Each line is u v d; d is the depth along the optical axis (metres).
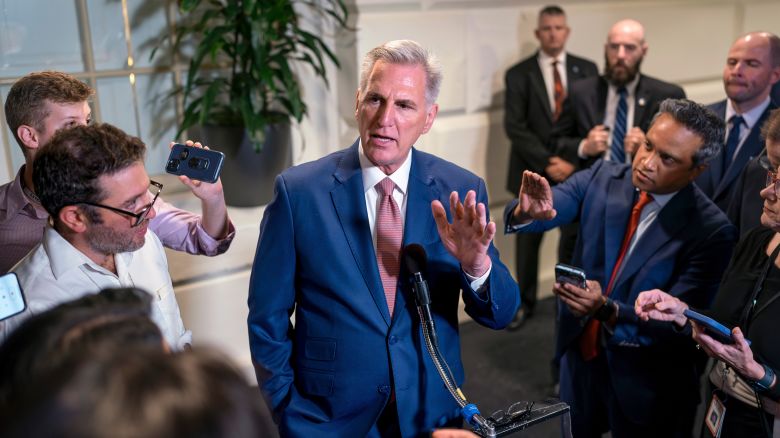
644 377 1.72
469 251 1.19
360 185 1.32
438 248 1.32
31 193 1.47
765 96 2.39
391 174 1.32
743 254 1.55
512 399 2.69
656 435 1.76
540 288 3.73
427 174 1.35
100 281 1.23
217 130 2.70
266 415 0.52
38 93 1.42
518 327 3.32
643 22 3.90
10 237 1.47
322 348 1.31
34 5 2.54
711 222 1.67
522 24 3.44
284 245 1.31
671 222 1.70
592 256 1.83
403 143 1.25
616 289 1.75
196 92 2.92
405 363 1.29
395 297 1.31
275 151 2.75
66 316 0.58
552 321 3.42
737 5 4.29
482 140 3.41
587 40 3.71
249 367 2.72
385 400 1.30
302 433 1.30
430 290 1.32
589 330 1.82
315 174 1.34
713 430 1.53
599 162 1.96
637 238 1.76
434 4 3.13
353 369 1.29
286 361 1.35
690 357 1.74
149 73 2.83
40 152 1.16
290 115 3.01
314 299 1.32
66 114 1.45
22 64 2.56
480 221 1.15
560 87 3.25
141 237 1.24
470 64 3.29
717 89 4.31
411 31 3.06
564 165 3.06
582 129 3.09
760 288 1.45
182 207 2.87
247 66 2.86
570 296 1.66
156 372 0.47
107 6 2.68
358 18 2.90
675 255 1.69
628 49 2.93
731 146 2.44
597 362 1.81
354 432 1.32
